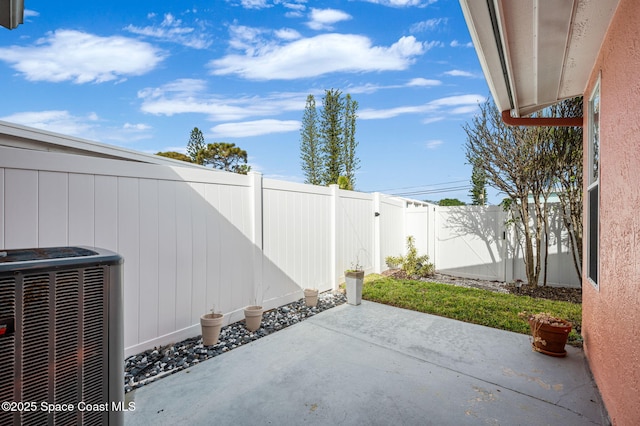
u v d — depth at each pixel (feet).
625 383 6.46
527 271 21.18
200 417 7.63
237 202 14.30
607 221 8.04
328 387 8.97
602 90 8.48
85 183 9.51
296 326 13.92
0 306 3.60
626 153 6.62
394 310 16.37
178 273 11.91
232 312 13.97
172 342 11.66
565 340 10.79
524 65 9.41
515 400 8.38
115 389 4.52
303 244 18.29
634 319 6.04
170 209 11.70
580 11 6.95
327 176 59.93
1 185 8.02
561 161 18.93
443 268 26.99
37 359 3.85
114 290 4.53
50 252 4.64
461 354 11.13
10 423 3.65
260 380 9.32
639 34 5.90
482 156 22.09
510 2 6.56
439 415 7.76
